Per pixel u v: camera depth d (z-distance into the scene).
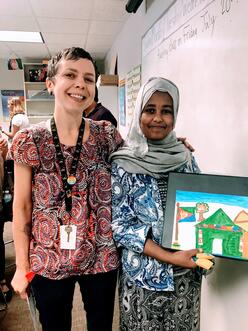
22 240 0.99
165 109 0.98
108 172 1.00
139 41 2.86
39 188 0.93
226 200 0.88
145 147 0.98
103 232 0.97
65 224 0.92
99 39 4.39
